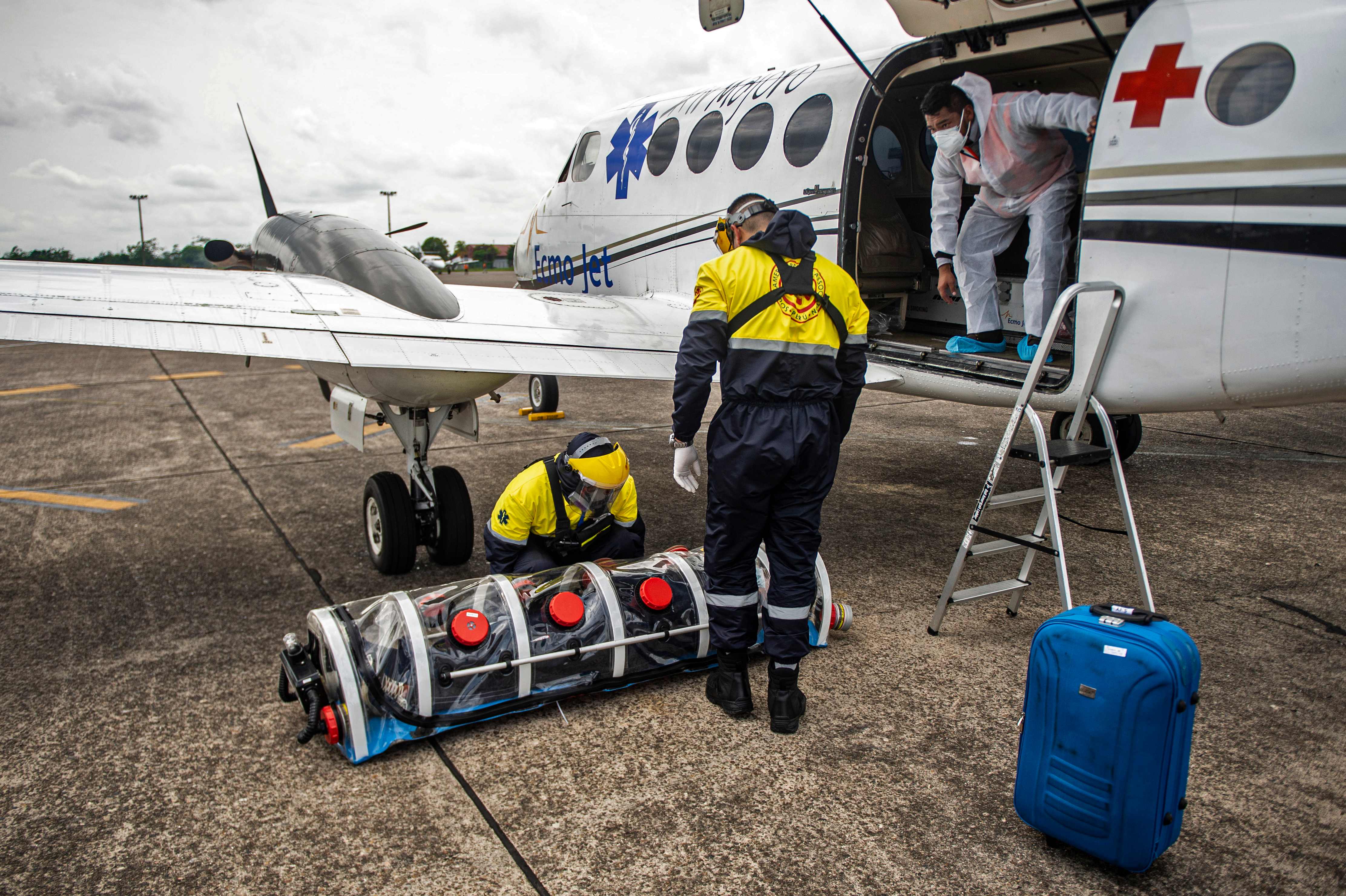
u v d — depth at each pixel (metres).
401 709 2.62
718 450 2.68
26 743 2.71
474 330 4.11
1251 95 2.95
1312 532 4.95
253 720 2.86
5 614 3.76
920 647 3.43
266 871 2.12
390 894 2.04
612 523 3.48
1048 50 4.17
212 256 5.32
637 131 6.75
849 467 6.51
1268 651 3.43
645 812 2.37
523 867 2.14
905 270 5.39
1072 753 2.09
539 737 2.76
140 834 2.26
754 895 2.05
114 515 5.23
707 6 4.03
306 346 3.41
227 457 6.80
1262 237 2.99
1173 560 4.48
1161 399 3.43
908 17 4.00
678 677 3.17
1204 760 2.66
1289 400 3.25
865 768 2.59
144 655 3.35
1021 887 2.10
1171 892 2.08
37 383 10.64
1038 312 4.02
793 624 2.73
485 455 6.89
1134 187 3.27
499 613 2.82
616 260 7.12
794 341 2.59
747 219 2.85
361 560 4.46
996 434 7.82
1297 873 2.16
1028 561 3.64
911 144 5.61
